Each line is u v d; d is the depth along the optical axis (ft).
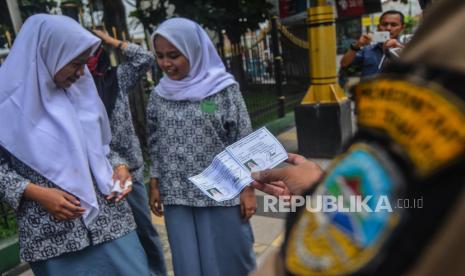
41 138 5.42
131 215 6.39
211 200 6.85
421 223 1.33
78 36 5.55
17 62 5.47
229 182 5.54
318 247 1.54
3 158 5.55
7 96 5.42
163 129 7.04
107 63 7.68
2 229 11.00
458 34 1.44
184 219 7.06
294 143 19.13
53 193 5.32
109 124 6.90
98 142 6.07
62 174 5.47
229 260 7.16
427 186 1.35
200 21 21.62
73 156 5.54
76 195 5.51
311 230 1.61
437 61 1.45
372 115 1.56
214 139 6.87
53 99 5.66
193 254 7.04
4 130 5.39
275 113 23.81
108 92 7.36
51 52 5.49
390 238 1.36
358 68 12.81
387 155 1.45
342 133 15.83
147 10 23.41
